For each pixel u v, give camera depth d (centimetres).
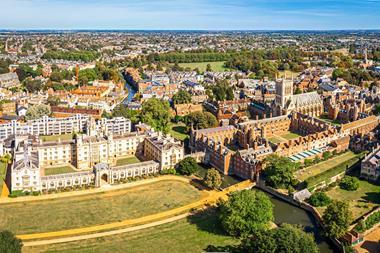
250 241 19662
